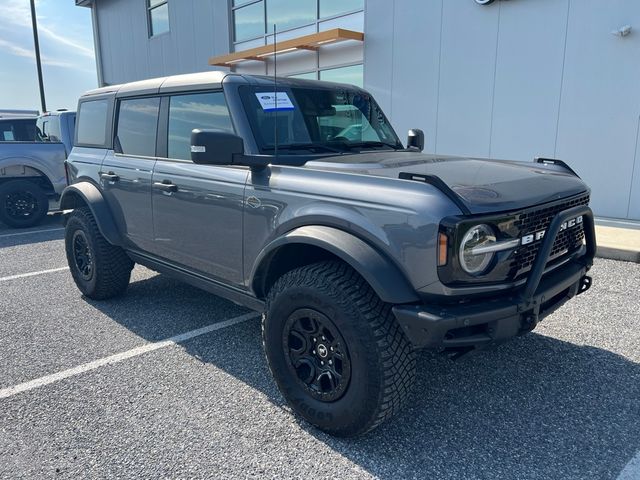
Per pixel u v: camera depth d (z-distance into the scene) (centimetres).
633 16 683
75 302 482
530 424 278
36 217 908
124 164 422
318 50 1137
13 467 246
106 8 1886
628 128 712
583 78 741
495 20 817
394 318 245
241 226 315
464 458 251
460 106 885
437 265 225
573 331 396
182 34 1531
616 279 516
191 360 357
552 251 276
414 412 290
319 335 265
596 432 270
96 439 267
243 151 293
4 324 427
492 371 336
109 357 363
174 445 262
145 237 408
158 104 395
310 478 238
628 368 338
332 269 260
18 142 871
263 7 1256
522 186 266
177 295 497
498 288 242
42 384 324
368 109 414
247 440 266
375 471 242
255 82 346
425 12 905
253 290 311
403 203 236
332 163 298
